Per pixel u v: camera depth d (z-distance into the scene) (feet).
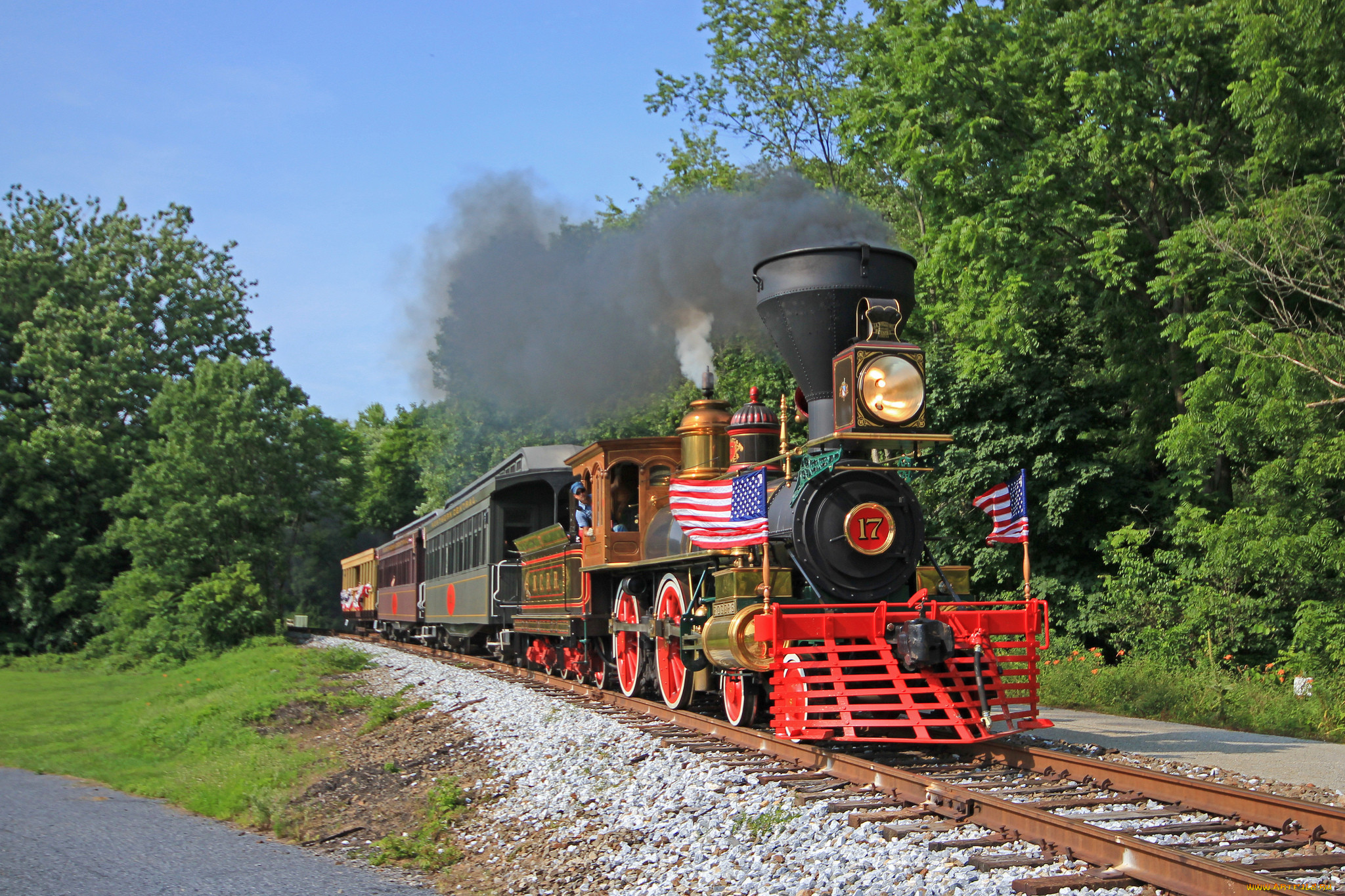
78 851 23.20
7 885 19.93
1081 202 50.24
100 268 120.88
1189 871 14.99
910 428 27.99
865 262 28.94
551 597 46.06
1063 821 17.24
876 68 54.95
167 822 27.81
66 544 106.63
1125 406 59.31
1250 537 43.73
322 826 26.35
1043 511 54.65
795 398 31.96
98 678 83.92
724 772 23.93
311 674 57.93
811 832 18.90
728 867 17.61
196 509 96.68
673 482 29.32
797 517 28.32
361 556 116.57
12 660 101.45
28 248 121.70
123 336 117.19
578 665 45.06
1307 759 26.61
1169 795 20.86
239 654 79.05
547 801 24.29
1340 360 41.47
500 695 40.81
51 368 109.81
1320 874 15.98
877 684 28.43
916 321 61.52
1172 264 45.62
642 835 20.51
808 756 24.90
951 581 30.42
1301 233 42.04
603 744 28.86
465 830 24.08
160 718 51.31
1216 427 43.60
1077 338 57.57
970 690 27.14
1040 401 53.93
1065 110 50.83
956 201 52.60
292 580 184.96
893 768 22.31
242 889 19.56
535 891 18.81
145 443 111.45
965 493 55.93
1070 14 48.49
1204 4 47.78
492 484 54.24
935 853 17.38
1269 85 41.37
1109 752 27.40
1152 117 48.03
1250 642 46.93
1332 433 42.34
